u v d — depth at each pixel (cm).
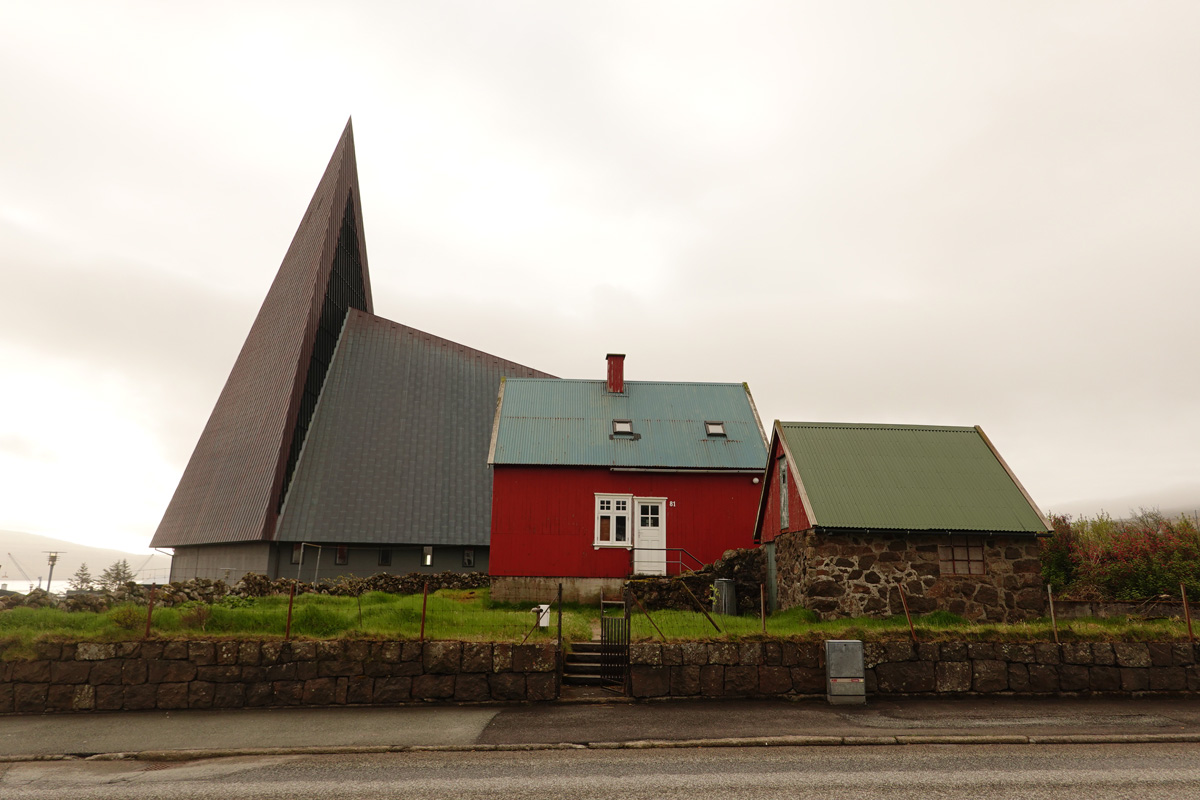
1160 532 2133
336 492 3806
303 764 1053
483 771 1009
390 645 1359
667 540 2703
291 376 3897
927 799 895
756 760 1047
